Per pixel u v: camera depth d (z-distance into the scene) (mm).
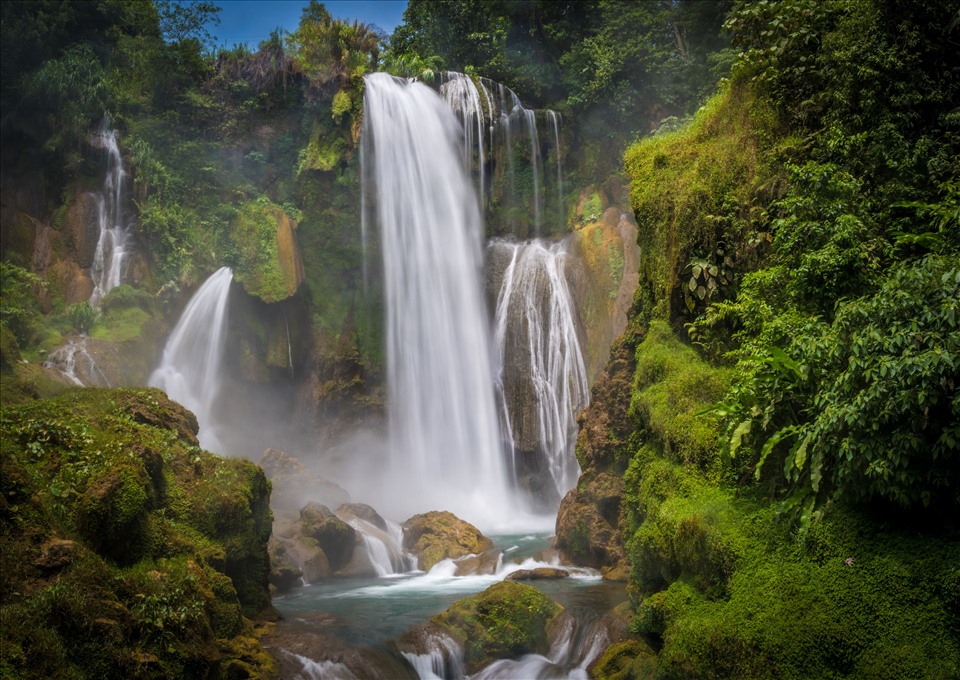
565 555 13555
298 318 24344
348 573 14094
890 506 6754
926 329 6500
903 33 9727
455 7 29641
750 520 7723
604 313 22672
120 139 22906
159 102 24984
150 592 7605
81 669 6461
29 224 21000
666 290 11852
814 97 10688
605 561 12562
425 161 25734
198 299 22328
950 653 5820
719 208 11297
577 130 27766
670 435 9734
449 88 27062
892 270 7684
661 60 25922
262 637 9398
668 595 8172
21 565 6703
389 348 24906
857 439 6656
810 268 8258
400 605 11414
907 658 5906
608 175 26594
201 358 22109
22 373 15000
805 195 9305
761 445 8297
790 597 6762
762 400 8141
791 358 7836
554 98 29656
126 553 8156
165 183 22906
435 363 24578
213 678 7746
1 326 15734
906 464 6344
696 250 11266
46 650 6168
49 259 20969
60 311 20328
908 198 8984
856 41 10125
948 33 9609
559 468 22531
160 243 22359
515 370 23734
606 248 23422
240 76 26562
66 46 23375
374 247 25422
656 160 12789
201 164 24188
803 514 7117
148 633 7238
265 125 26469
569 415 22516
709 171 11641
